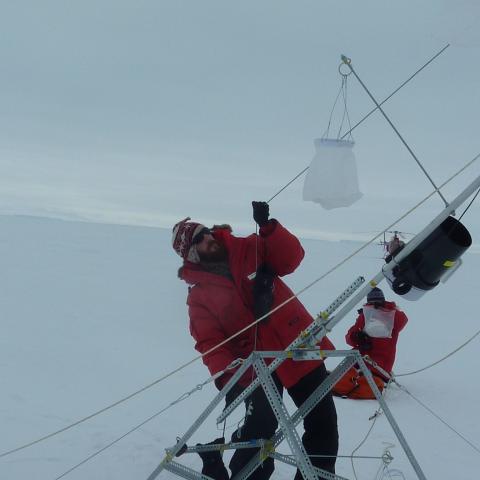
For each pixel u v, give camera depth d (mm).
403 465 4207
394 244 2949
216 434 4727
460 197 2734
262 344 3299
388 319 5695
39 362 6598
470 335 9352
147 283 13336
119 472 3986
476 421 5156
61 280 12883
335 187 3166
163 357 7129
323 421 3264
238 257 3289
